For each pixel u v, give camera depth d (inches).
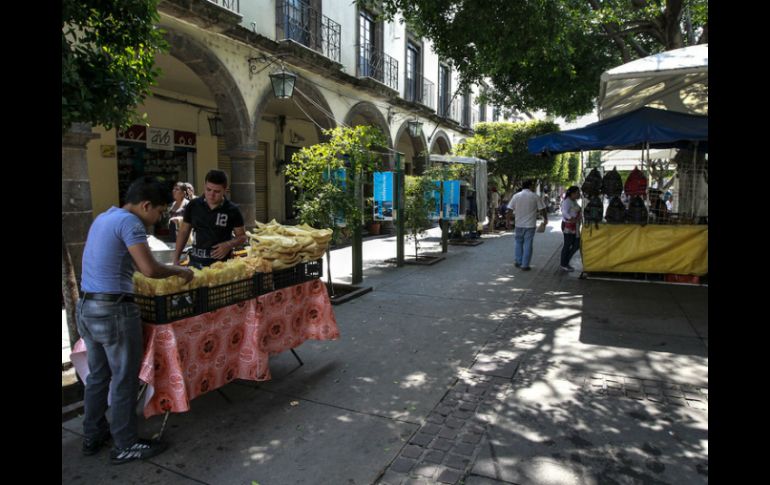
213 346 135.6
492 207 703.1
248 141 406.0
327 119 514.9
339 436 129.0
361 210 299.6
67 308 152.9
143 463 116.5
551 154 324.8
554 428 131.5
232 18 354.0
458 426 133.4
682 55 273.6
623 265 316.5
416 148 775.7
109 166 454.9
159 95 485.1
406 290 301.3
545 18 312.7
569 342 200.2
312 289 176.6
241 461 117.6
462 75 457.7
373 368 175.6
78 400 146.9
